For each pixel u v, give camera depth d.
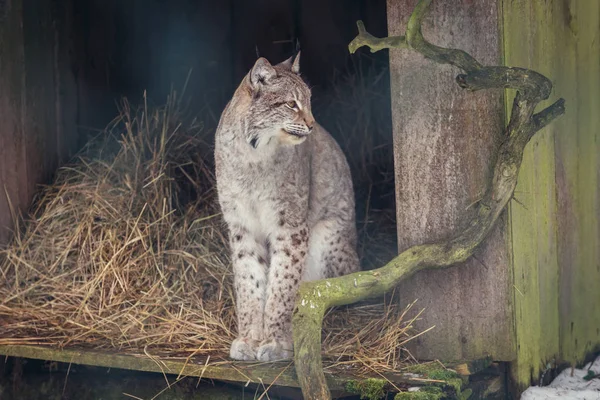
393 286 7.53
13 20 10.45
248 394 8.01
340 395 7.34
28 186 10.58
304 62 12.80
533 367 7.95
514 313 7.62
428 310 7.87
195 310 8.89
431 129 7.72
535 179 7.85
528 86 6.80
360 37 7.16
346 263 9.23
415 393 6.77
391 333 7.89
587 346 8.96
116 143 11.33
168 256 9.71
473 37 7.48
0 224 10.20
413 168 7.83
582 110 8.78
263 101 8.06
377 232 11.22
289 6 12.73
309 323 7.08
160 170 10.42
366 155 12.18
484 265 7.64
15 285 9.57
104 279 9.33
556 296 8.35
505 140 7.24
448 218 7.71
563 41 8.38
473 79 6.83
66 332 8.76
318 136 9.12
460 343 7.77
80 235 9.89
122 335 8.54
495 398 7.63
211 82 12.69
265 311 8.34
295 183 8.34
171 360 7.85
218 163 8.52
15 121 10.44
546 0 8.05
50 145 10.98
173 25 12.46
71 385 9.00
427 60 7.67
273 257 8.44
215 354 8.06
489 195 7.41
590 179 8.98
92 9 11.62
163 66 12.45
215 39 12.70
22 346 8.47
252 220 8.53
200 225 10.23
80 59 11.47
